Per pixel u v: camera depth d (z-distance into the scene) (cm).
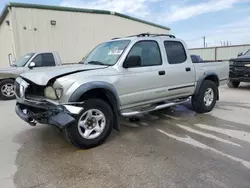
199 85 496
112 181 248
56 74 313
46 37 1116
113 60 375
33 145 353
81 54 1244
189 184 239
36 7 1066
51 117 303
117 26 1388
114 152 322
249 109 556
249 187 232
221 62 559
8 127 445
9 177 260
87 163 290
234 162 285
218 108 570
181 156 304
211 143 347
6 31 1285
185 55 472
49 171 272
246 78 850
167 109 564
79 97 309
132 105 389
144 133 397
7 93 757
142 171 268
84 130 331
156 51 420
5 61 1502
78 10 1196
